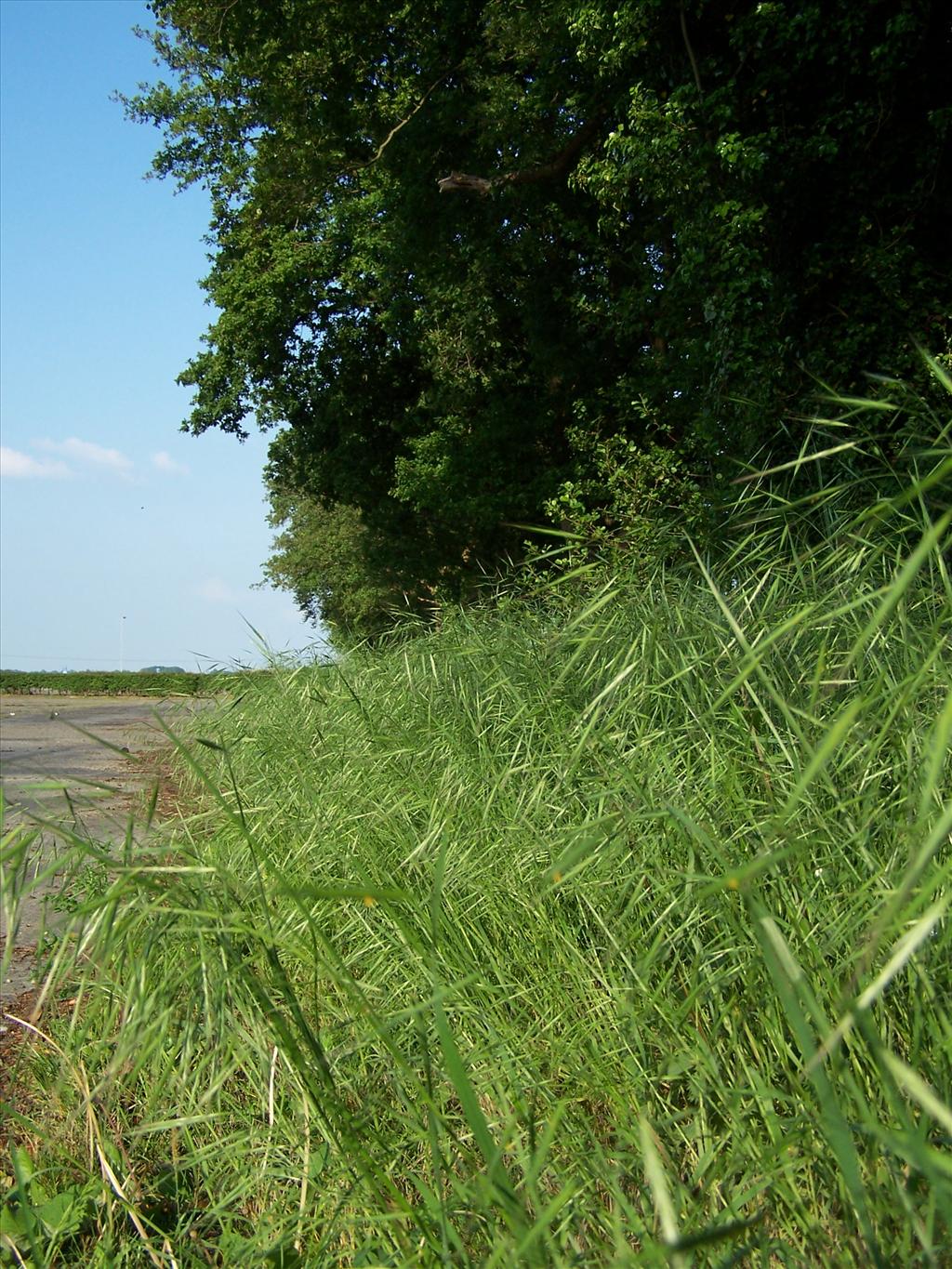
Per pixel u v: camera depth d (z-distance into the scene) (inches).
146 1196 110.8
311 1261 94.0
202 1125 117.9
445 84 661.9
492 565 796.6
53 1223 102.3
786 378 394.9
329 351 912.3
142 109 909.2
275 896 126.8
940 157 401.4
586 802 135.8
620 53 442.3
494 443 746.2
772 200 419.2
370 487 911.0
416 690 228.8
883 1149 75.0
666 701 143.0
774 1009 92.0
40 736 761.0
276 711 262.7
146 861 102.3
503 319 764.6
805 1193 84.5
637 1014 102.4
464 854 140.5
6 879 91.7
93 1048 117.2
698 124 426.3
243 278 898.1
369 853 153.9
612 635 168.4
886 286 388.2
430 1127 87.7
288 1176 102.8
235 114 876.6
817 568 150.9
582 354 700.0
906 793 98.6
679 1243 51.6
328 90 696.4
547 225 667.4
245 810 171.5
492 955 125.3
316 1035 106.0
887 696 99.0
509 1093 99.8
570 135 612.4
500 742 181.3
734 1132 86.0
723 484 293.1
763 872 99.1
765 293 416.2
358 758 191.6
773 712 124.8
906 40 381.4
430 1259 81.4
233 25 676.1
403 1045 115.3
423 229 686.5
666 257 551.8
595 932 125.8
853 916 92.3
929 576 128.6
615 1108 93.3
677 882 105.2
